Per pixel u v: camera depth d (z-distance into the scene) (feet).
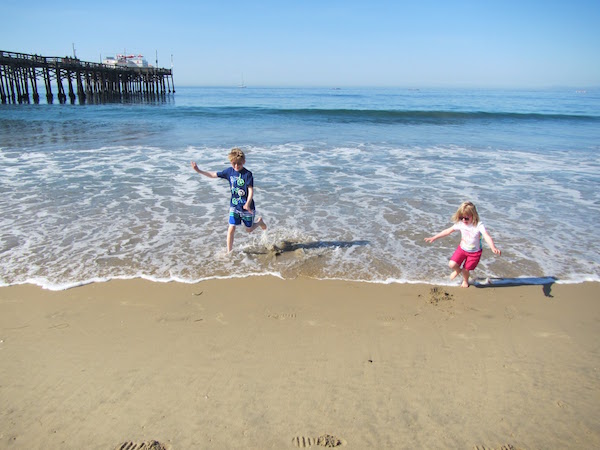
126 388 9.96
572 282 15.88
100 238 19.08
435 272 16.60
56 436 8.53
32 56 119.65
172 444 8.34
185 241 18.98
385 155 40.55
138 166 33.60
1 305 13.65
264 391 9.89
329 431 8.70
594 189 28.76
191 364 10.87
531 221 22.34
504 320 13.30
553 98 212.84
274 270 16.47
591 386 10.21
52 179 28.96
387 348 11.69
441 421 9.00
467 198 26.35
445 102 160.45
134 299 14.17
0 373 10.44
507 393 9.92
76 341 11.83
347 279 15.89
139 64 208.74
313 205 24.49
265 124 66.80
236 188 17.72
